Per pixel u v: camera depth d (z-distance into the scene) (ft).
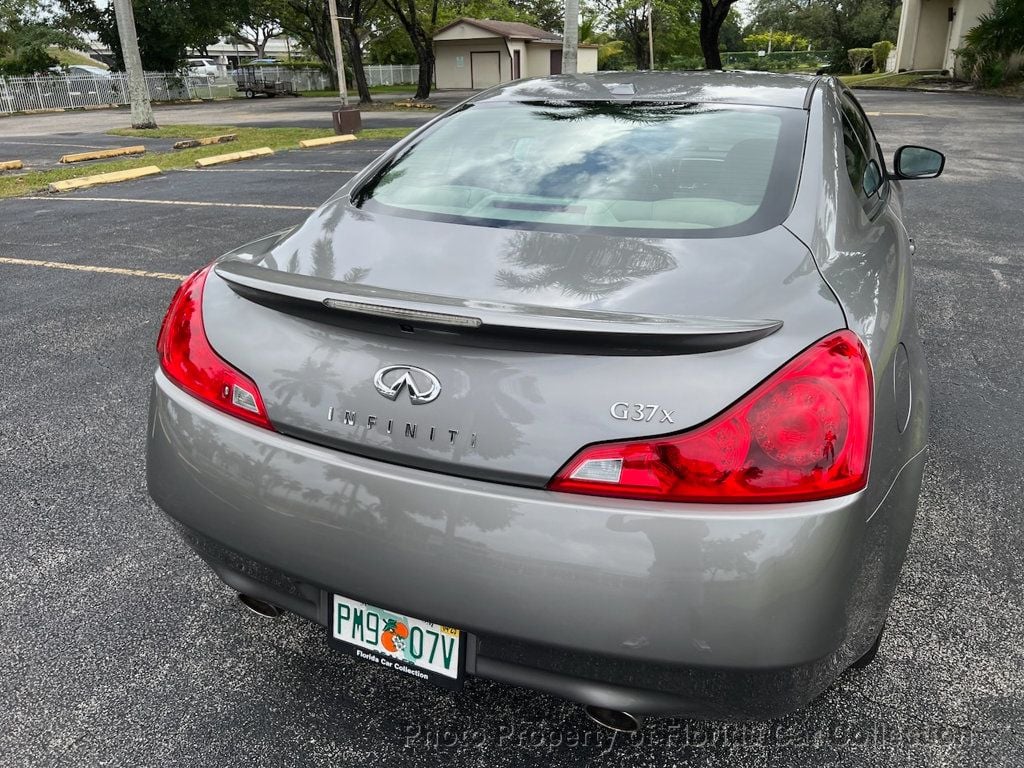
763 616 4.48
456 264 5.76
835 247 6.03
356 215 6.91
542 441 4.67
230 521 5.49
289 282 5.39
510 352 4.81
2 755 5.99
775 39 256.32
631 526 4.51
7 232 23.80
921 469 5.98
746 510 4.51
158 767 5.93
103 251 21.43
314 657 7.09
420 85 98.58
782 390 4.57
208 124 68.59
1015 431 11.21
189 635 7.33
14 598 7.75
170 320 6.16
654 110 7.96
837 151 7.37
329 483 5.10
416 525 4.86
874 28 159.94
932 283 18.35
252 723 6.35
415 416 4.93
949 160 37.78
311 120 73.46
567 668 4.81
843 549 4.60
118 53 124.88
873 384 4.95
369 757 6.06
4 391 12.57
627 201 6.54
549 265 5.62
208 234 23.30
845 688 6.73
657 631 4.53
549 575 4.60
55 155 45.98
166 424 5.82
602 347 4.62
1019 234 23.22
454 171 7.41
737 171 6.78
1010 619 7.55
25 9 113.39
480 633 4.85
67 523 9.03
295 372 5.31
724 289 5.20
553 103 8.40
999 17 82.38
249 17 133.69
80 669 6.88
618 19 153.58
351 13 94.94
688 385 4.57
